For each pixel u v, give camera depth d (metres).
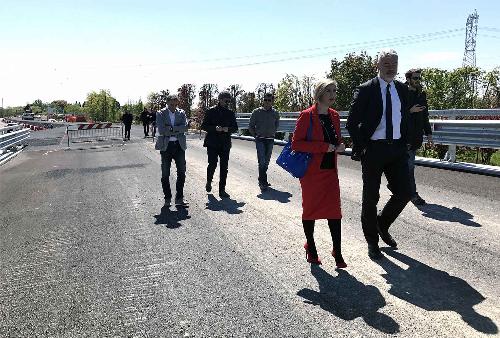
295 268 4.19
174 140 6.96
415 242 4.81
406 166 4.43
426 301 3.41
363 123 4.30
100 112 91.56
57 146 22.55
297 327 3.09
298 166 4.14
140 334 3.09
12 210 7.33
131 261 4.57
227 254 4.66
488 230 5.12
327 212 4.08
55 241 5.41
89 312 3.46
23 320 3.37
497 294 3.49
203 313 3.36
